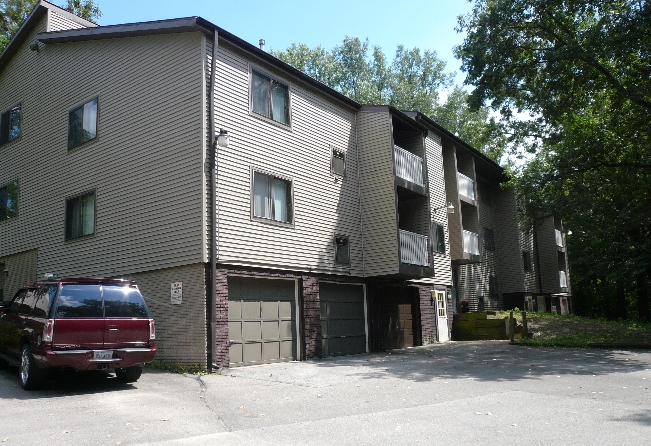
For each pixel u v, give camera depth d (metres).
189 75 14.63
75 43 18.28
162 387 10.81
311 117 17.84
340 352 17.62
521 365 13.95
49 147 18.81
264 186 15.62
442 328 23.06
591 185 22.80
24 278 19.12
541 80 21.30
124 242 15.53
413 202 21.39
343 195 18.73
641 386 10.59
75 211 17.44
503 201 32.69
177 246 14.10
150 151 15.22
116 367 10.19
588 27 20.69
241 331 14.33
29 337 10.20
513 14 20.19
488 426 7.34
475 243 26.47
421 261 20.16
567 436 6.78
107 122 16.70
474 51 20.83
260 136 15.66
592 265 32.53
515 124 26.34
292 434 7.05
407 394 9.93
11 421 7.79
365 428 7.31
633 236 25.39
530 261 34.84
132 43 16.34
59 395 9.82
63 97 18.53
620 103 21.11
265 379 11.90
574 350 17.48
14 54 21.22
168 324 14.05
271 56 16.00
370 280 19.28
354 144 19.80
